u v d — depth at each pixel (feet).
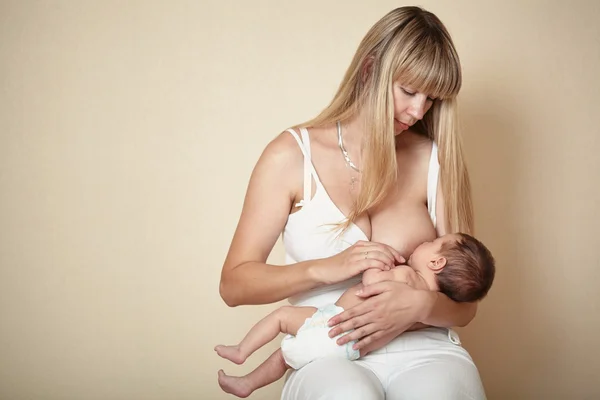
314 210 6.12
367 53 6.20
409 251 6.25
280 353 6.35
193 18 9.25
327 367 5.24
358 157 6.37
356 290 5.68
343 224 6.07
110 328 9.34
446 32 6.14
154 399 9.38
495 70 9.40
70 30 9.20
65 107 9.23
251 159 9.34
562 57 9.38
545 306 9.53
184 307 9.38
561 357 9.57
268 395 9.43
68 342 9.30
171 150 9.30
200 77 9.29
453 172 6.64
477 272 5.83
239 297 6.01
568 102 9.41
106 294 9.32
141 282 9.34
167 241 9.34
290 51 9.32
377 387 5.27
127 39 9.23
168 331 9.37
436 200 6.72
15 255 9.25
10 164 9.23
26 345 9.28
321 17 9.34
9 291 9.24
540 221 9.48
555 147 9.43
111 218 9.30
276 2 9.30
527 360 9.59
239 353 5.88
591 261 9.50
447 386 5.18
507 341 9.57
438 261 5.87
